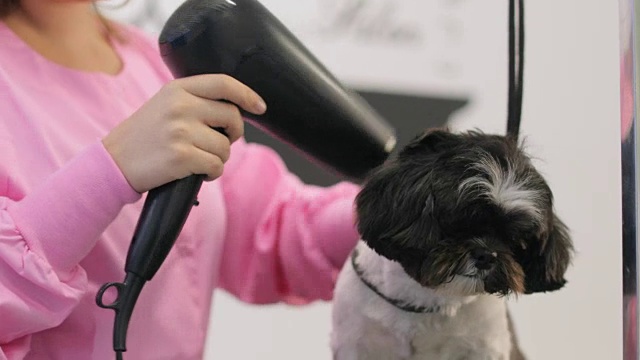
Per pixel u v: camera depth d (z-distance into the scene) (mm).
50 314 872
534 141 1793
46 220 845
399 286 1196
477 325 1228
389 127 994
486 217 1012
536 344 1936
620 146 693
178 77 915
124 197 852
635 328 668
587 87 1896
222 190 1311
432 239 1008
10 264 838
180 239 1100
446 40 1910
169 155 834
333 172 997
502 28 1906
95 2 1194
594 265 1914
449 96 1899
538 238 1045
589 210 1908
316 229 1312
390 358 1274
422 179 1014
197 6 875
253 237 1335
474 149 1018
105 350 997
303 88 890
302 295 1368
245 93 861
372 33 1907
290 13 1899
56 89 1057
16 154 952
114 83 1147
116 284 836
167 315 1070
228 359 2047
